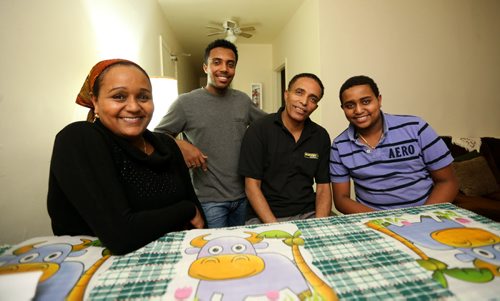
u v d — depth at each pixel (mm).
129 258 551
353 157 1304
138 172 768
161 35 3064
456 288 430
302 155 1297
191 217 790
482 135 2982
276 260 530
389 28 2635
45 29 980
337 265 507
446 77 2822
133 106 736
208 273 488
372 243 594
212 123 1536
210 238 642
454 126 2896
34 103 927
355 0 2551
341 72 2568
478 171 2305
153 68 2648
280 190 1282
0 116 791
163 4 3000
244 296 422
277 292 430
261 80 4488
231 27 3514
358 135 1312
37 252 576
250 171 1269
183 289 442
